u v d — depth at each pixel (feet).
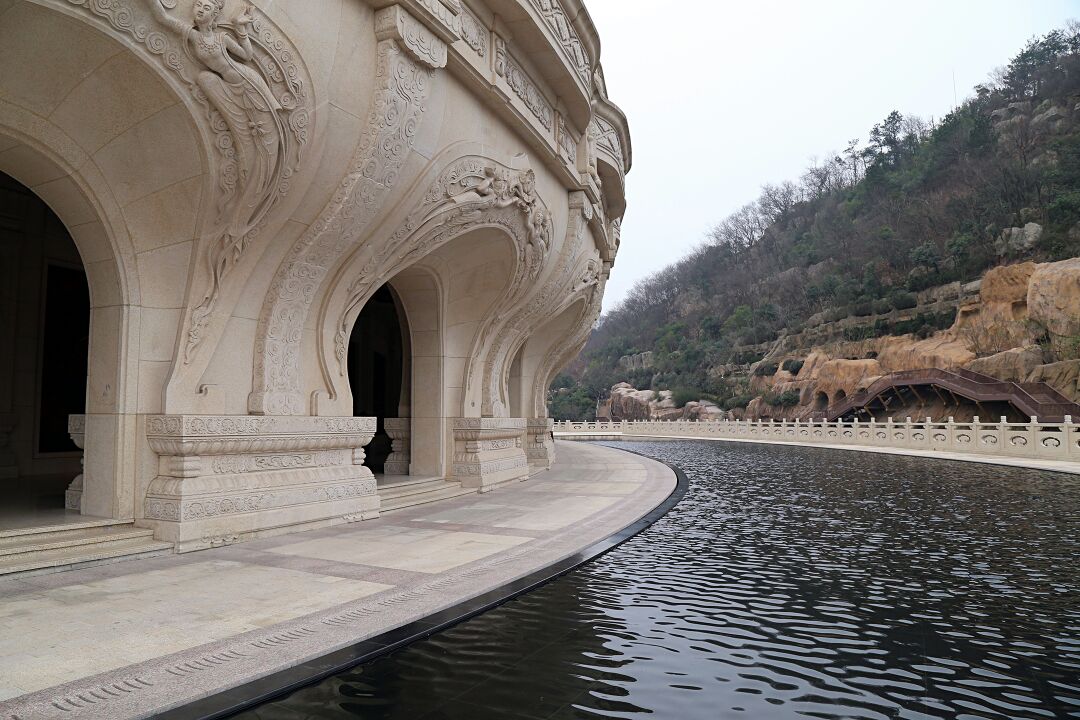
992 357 117.39
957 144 187.73
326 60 19.30
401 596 14.73
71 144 17.48
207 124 17.70
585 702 9.72
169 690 9.45
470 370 37.70
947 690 10.34
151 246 19.71
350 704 9.48
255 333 22.58
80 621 12.67
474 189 28.25
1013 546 22.41
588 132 43.34
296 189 20.53
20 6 14.08
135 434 19.76
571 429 158.71
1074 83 170.40
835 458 68.49
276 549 19.89
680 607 14.92
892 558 20.45
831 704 9.75
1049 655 12.01
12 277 32.73
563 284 44.29
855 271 188.96
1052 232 136.05
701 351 220.02
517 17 28.22
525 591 15.88
